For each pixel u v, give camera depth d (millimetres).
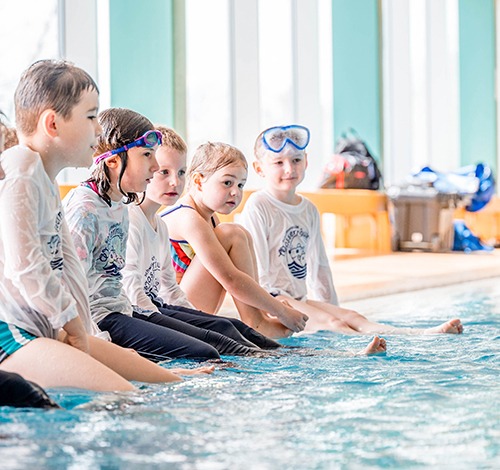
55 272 2422
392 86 11164
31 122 2373
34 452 1602
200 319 3041
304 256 3816
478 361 2654
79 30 6789
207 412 1926
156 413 1915
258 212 3705
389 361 2666
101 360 2342
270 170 3738
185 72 7297
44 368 2158
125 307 2859
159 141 2811
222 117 8766
